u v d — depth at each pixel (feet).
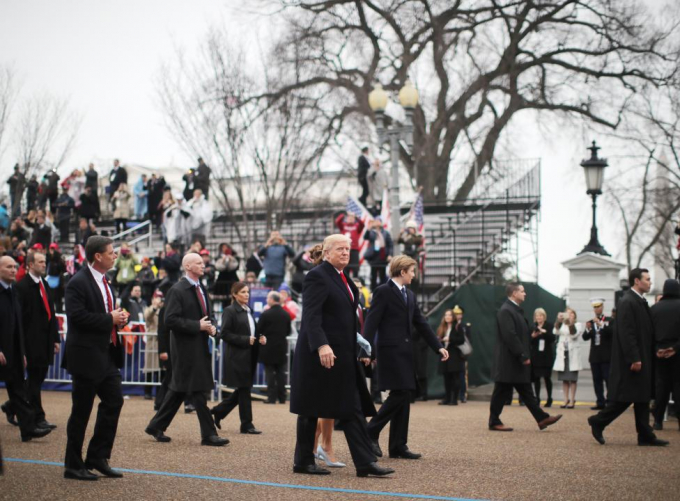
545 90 107.96
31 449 29.43
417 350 58.70
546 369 54.90
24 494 21.54
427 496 21.95
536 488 23.40
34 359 33.14
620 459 29.17
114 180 94.58
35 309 33.45
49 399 50.24
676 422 43.39
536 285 74.28
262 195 108.27
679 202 103.19
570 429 38.96
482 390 63.46
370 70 106.83
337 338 25.02
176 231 77.92
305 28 100.99
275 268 65.77
